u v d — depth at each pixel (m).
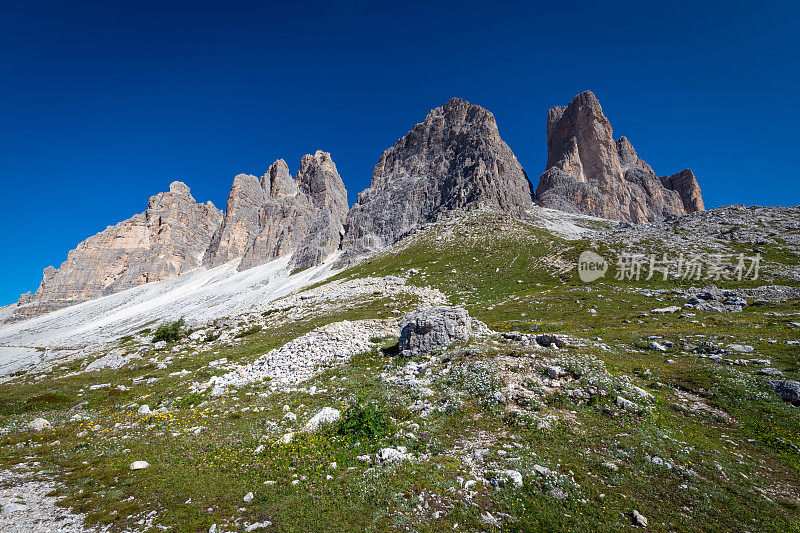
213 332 61.28
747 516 10.71
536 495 11.02
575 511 10.45
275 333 54.47
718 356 26.19
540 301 69.19
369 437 14.79
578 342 30.83
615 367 22.84
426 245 141.75
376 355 29.66
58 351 94.75
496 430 15.18
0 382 46.22
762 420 17.36
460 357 23.38
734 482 12.47
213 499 11.03
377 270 124.44
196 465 13.53
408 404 18.64
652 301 62.16
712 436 16.11
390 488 11.13
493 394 17.89
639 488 11.80
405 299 73.06
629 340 33.22
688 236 101.06
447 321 27.47
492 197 190.88
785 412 17.73
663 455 13.55
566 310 62.00
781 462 14.19
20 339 198.00
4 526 9.40
